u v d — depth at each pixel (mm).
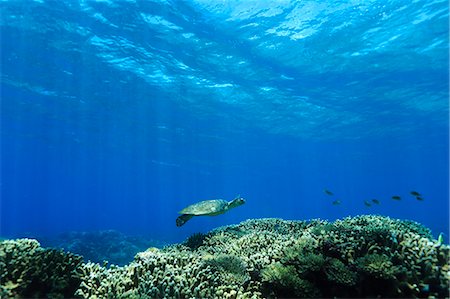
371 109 33406
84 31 19906
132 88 28516
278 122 38031
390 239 5762
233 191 125938
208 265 5930
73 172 87875
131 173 81625
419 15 17750
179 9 17469
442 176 90750
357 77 25875
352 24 18703
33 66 25125
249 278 5641
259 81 26750
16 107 35406
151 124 38938
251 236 7559
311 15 17906
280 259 5828
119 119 37375
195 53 22250
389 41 20547
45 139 50812
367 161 64875
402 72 24922
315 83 27078
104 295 5180
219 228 9641
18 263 5504
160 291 5168
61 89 29422
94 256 18625
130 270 5938
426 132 42562
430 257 5195
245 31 19547
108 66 24531
